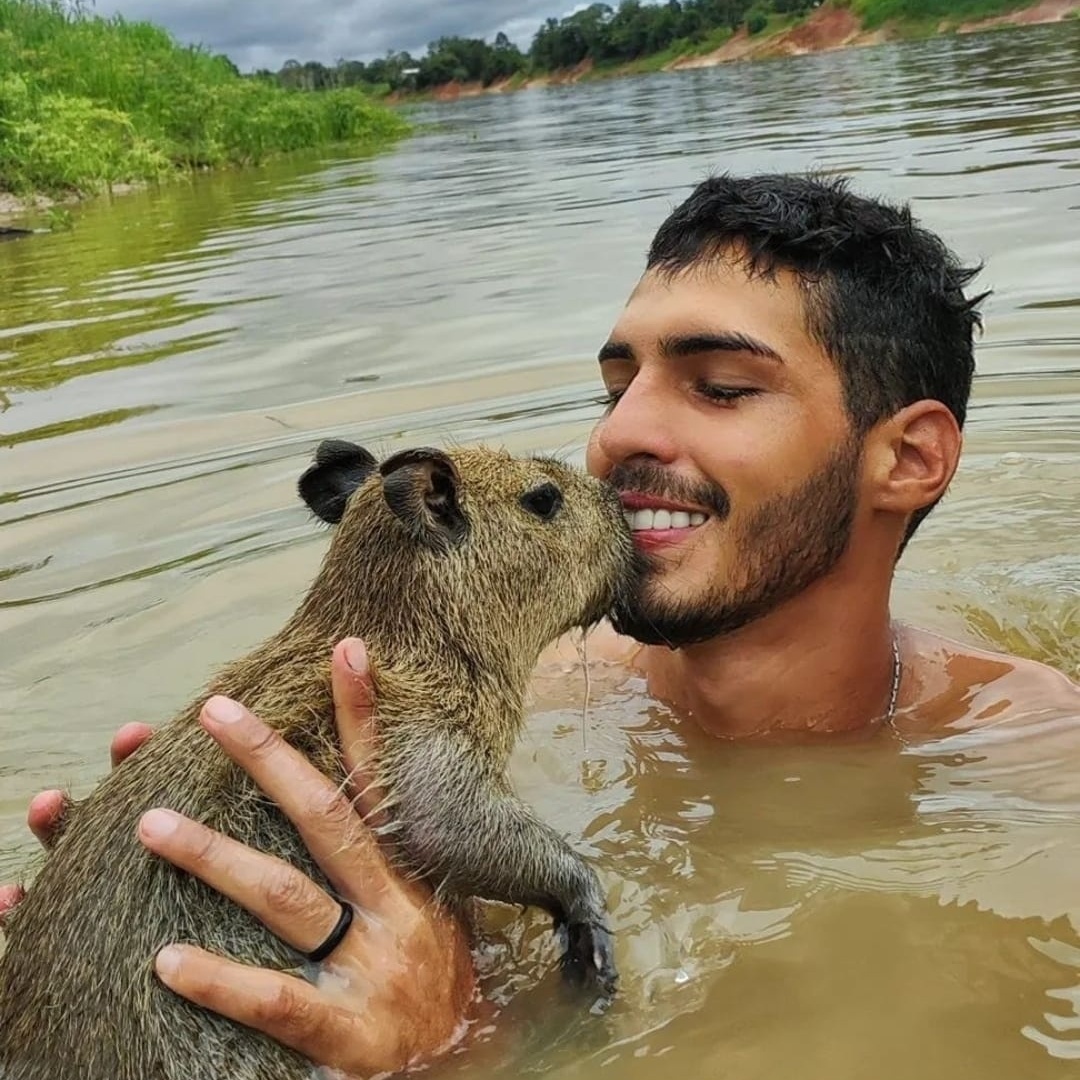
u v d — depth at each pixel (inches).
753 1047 16.4
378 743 18.8
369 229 81.3
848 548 21.6
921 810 20.9
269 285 64.1
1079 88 111.1
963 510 33.0
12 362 52.5
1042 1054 15.8
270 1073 16.1
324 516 22.5
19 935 17.0
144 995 16.0
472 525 20.9
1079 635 27.0
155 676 27.8
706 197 21.7
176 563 32.8
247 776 17.9
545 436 37.6
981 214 59.7
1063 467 34.9
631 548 21.7
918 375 21.4
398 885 17.9
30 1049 16.1
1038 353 42.1
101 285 68.8
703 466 20.8
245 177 134.5
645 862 20.4
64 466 39.6
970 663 24.3
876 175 73.8
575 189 88.2
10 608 31.1
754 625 22.1
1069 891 18.6
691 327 20.6
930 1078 15.6
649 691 25.6
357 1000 16.6
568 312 51.2
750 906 19.1
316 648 20.1
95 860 17.0
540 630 21.7
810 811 21.2
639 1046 16.7
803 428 20.6
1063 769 21.6
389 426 39.9
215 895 16.9
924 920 18.3
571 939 18.7
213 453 39.5
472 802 19.0
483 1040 17.4
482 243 69.6
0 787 24.2
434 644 20.4
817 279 20.7
